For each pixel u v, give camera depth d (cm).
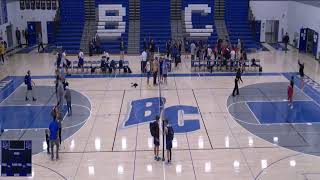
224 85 2612
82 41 3659
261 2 4009
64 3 3981
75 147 1711
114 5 3900
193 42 3491
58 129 1620
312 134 1836
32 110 2178
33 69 3056
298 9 3750
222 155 1625
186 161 1575
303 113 2100
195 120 2000
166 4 4003
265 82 2675
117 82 2694
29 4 3966
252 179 1434
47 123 1994
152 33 3759
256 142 1747
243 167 1524
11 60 3388
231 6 4025
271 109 2159
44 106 2241
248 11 4009
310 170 1501
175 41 3462
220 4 4003
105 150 1681
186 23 3850
